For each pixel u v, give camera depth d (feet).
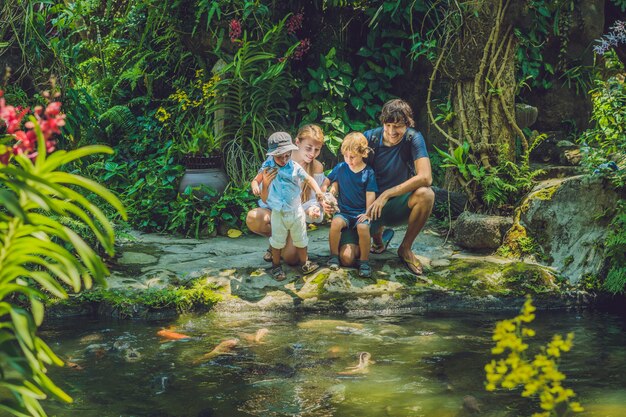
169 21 29.66
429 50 26.89
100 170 28.48
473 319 19.33
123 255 22.84
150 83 30.42
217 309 19.84
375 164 21.56
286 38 29.01
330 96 29.55
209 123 28.91
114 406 13.16
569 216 22.71
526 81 31.73
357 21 30.86
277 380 14.52
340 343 17.03
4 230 7.96
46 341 17.16
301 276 21.12
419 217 21.08
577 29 31.96
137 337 17.52
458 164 25.20
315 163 21.84
